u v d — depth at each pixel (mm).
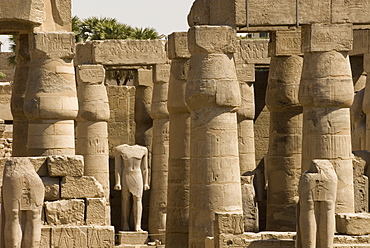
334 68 41688
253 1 41531
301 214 36688
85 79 56188
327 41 41781
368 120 50219
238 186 41938
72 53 43438
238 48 56594
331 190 36594
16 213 34938
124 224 59750
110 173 65062
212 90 41312
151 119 63500
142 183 60031
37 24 43500
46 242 37250
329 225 36625
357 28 43531
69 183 38125
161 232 58000
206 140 41594
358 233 38219
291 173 48594
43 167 38156
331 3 41844
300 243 36906
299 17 41656
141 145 63500
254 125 62312
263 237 38438
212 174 41500
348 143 41906
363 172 43844
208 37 41438
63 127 43438
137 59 57219
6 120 71750
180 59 50031
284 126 48750
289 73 48375
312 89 41688
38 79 43094
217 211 41344
